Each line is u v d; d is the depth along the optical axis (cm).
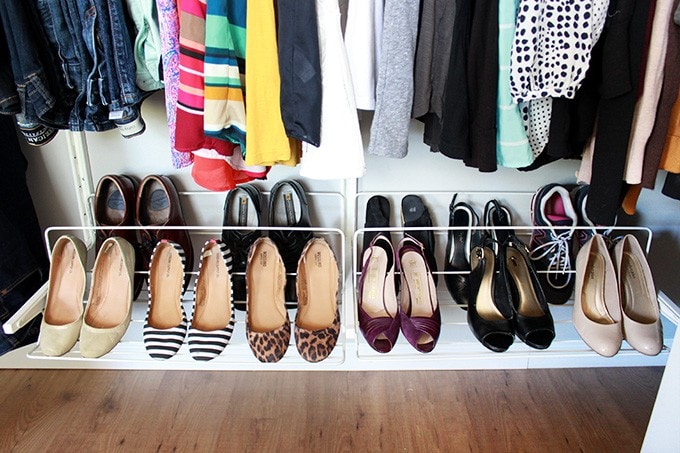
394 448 107
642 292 107
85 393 122
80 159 124
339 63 80
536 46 77
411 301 113
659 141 85
